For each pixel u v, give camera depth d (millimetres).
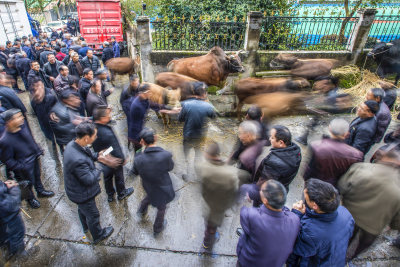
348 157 2537
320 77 5113
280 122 5969
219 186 2496
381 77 6996
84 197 2711
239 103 5562
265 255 1973
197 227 3363
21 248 2830
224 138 5375
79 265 2885
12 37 13680
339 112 6230
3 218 2516
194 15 7953
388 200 2312
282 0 8367
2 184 2537
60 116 4062
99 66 6602
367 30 6828
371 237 2506
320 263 2002
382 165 2418
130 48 9703
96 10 12008
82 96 4852
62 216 3523
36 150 3461
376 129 3223
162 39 7336
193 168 4414
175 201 3748
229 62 5902
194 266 2895
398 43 6566
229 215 3506
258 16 6547
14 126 3051
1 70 4730
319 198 1896
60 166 4535
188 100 3986
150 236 3234
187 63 5930
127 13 14023
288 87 4988
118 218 3490
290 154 2582
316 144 2760
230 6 8016
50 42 11227
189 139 4059
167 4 8242
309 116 6258
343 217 2016
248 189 2766
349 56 7121
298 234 2064
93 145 3287
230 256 3016
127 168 4473
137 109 3869
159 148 2822
